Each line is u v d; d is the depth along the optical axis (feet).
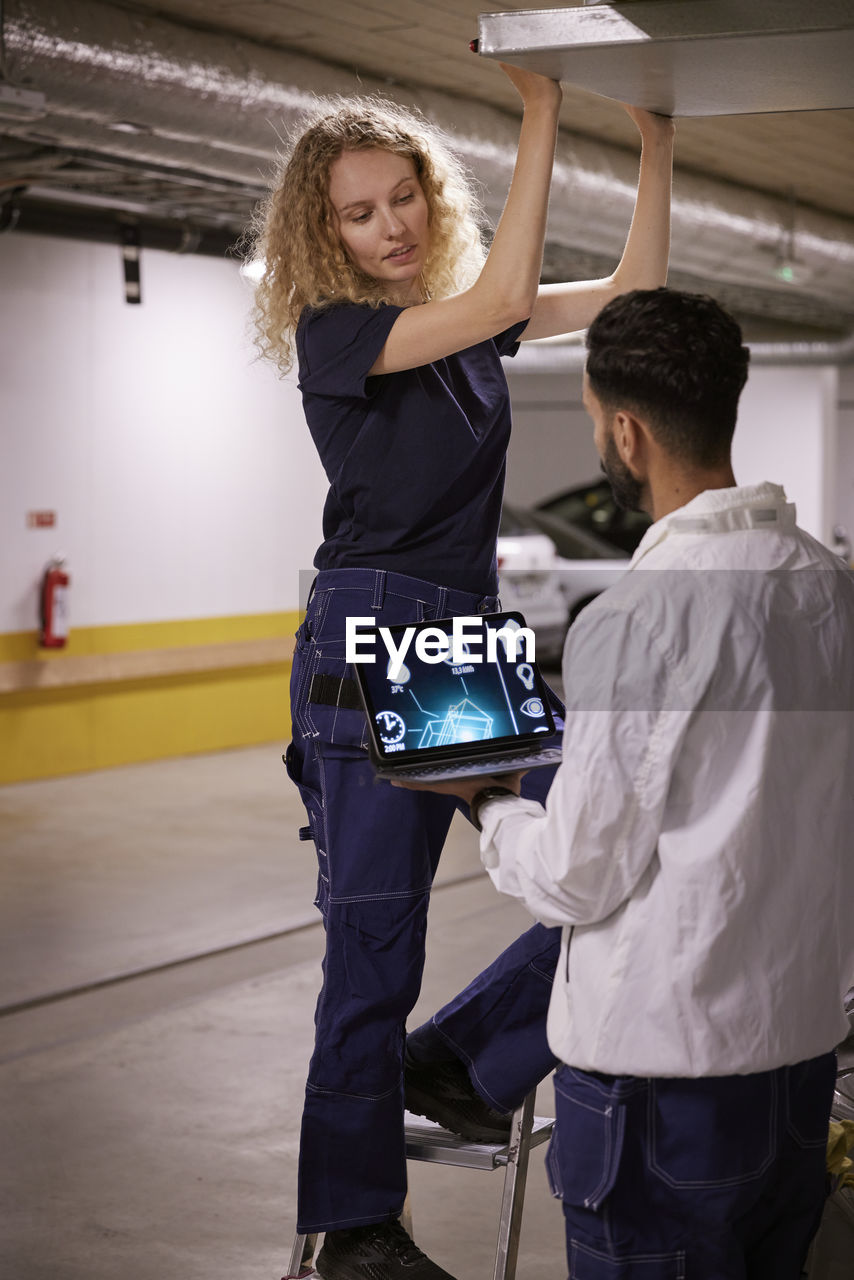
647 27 5.40
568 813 4.61
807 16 5.18
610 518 42.70
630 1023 4.72
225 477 30.07
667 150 7.13
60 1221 9.82
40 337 26.40
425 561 6.73
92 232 24.29
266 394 30.81
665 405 4.80
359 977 6.84
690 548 4.72
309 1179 6.93
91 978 15.07
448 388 6.67
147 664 28.35
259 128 17.33
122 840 21.63
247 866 19.97
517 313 6.06
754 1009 4.73
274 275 6.68
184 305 29.04
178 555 29.14
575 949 4.91
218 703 30.17
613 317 4.90
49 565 26.61
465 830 22.82
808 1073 5.09
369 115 6.63
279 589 31.35
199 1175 10.57
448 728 5.65
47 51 14.84
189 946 16.21
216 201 23.71
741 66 5.75
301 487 31.76
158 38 15.89
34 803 24.52
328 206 6.46
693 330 4.77
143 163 20.98
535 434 52.85
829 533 45.60
